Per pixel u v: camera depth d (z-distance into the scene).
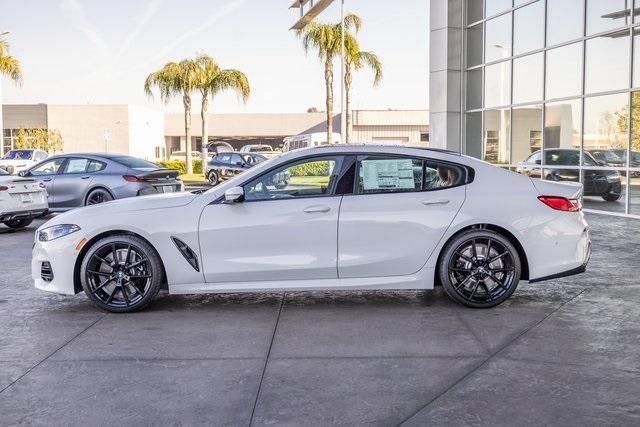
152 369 4.77
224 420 3.86
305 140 53.91
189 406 4.07
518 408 3.98
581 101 16.25
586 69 16.06
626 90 14.67
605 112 15.45
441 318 6.12
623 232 12.34
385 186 6.42
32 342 5.49
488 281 6.52
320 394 4.25
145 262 6.41
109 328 5.91
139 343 5.43
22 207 13.26
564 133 16.98
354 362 4.88
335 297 7.08
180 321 6.13
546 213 6.39
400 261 6.35
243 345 5.34
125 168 14.52
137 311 6.50
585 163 16.22
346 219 6.31
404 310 6.45
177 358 5.02
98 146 61.38
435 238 6.33
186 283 6.40
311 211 6.31
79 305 6.85
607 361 4.83
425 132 69.38
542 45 17.81
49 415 3.95
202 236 6.34
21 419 3.89
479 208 6.34
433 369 4.70
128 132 61.31
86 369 4.78
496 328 5.76
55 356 5.09
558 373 4.58
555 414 3.89
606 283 7.66
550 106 17.55
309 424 3.79
